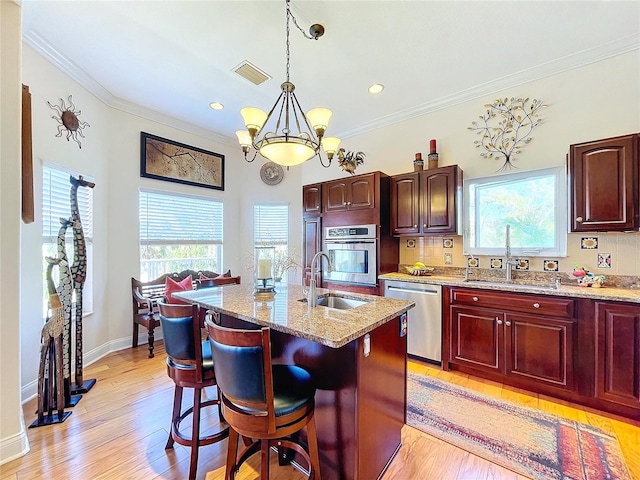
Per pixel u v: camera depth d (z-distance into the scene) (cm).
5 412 167
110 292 338
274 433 120
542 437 188
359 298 208
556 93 272
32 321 238
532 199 286
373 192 337
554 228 273
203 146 441
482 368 263
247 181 494
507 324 250
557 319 228
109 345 336
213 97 338
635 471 159
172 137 404
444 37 233
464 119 326
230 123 416
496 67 274
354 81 299
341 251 363
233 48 249
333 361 147
